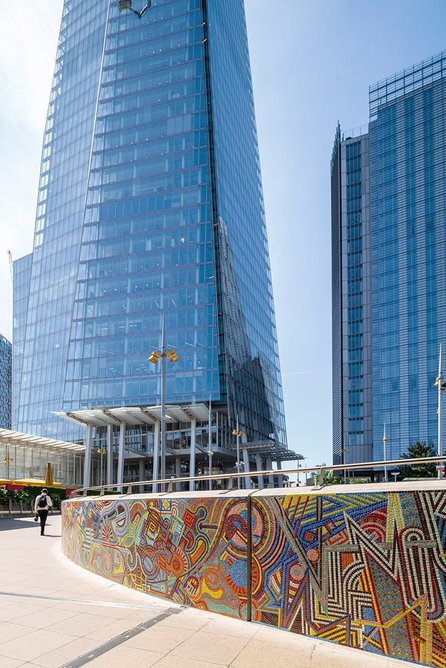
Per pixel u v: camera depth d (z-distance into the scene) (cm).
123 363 6391
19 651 495
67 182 9444
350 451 10256
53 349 8712
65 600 717
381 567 466
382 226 10356
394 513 463
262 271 9738
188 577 682
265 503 588
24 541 1595
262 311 9238
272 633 537
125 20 8175
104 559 912
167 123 7412
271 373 9262
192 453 5831
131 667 450
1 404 18450
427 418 8819
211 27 7844
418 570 439
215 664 453
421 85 10644
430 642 423
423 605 432
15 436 4594
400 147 10456
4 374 18988
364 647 469
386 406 9356
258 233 9775
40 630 564
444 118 9912
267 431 8225
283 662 452
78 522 1088
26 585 832
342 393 10756
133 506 831
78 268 7119
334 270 12788
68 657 478
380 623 460
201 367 6119
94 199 7406
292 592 543
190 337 6288
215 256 6694
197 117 7300
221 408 6356
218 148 7350
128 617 618
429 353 9100
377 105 11281
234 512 625
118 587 812
